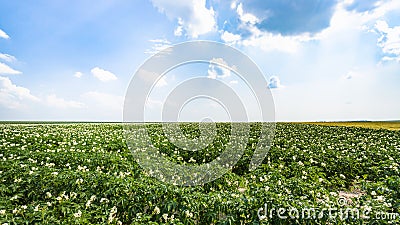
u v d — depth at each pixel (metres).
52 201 6.12
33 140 15.98
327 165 10.67
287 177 9.25
